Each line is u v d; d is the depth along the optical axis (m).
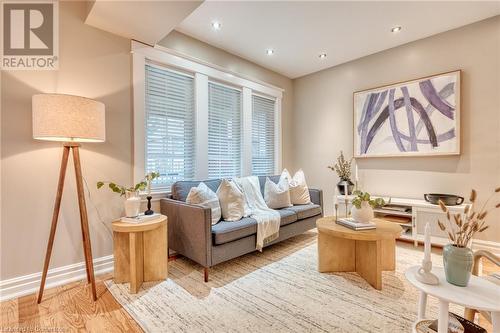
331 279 2.20
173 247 2.50
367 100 3.61
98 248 2.31
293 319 1.63
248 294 1.94
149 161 2.74
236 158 3.72
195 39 3.10
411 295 1.92
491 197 2.73
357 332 1.50
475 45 2.80
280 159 4.39
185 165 3.07
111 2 1.95
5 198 1.87
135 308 1.75
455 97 2.89
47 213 2.04
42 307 1.75
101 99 2.33
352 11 2.56
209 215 2.15
